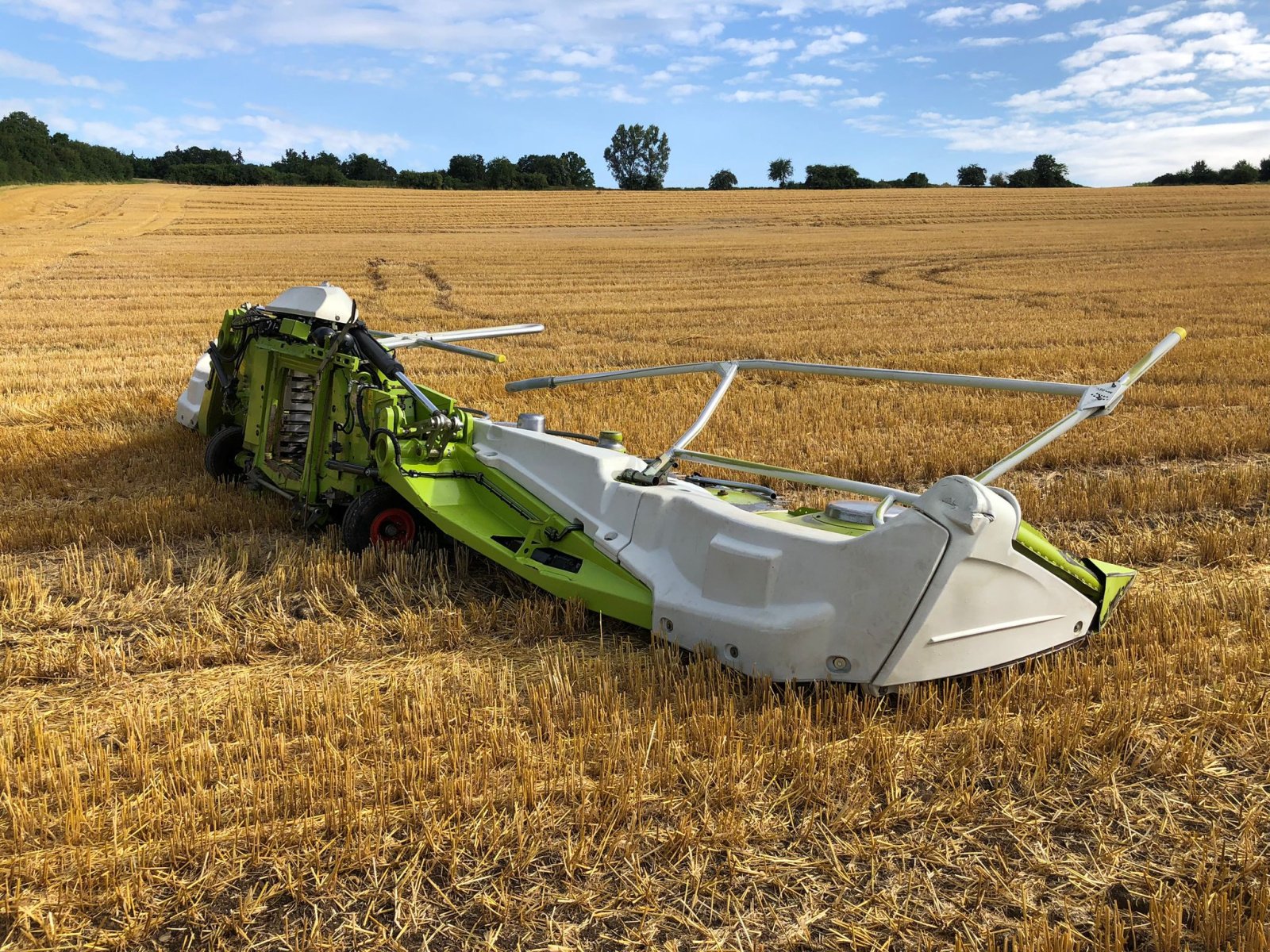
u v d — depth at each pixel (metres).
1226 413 11.61
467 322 20.20
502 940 2.90
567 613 5.18
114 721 4.15
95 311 21.39
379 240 43.25
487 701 4.32
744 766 3.75
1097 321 20.94
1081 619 4.79
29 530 6.57
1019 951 2.80
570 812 3.48
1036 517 7.65
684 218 58.38
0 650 4.89
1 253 34.62
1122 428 10.60
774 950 2.89
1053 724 4.02
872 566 4.20
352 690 4.43
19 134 93.00
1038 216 59.59
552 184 136.12
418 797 3.53
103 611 5.38
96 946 2.84
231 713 4.12
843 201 69.81
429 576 5.93
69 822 3.28
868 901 3.10
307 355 6.74
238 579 5.70
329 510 6.65
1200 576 6.30
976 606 4.30
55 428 10.05
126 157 111.56
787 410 11.62
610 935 2.93
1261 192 74.50
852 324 20.86
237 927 2.91
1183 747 3.90
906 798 3.63
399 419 6.02
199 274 29.47
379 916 2.98
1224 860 3.20
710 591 4.64
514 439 5.97
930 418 11.38
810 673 4.35
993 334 19.02
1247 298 24.98
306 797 3.48
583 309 22.98
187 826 3.32
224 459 8.04
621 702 4.27
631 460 5.66
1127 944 2.94
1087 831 3.49
